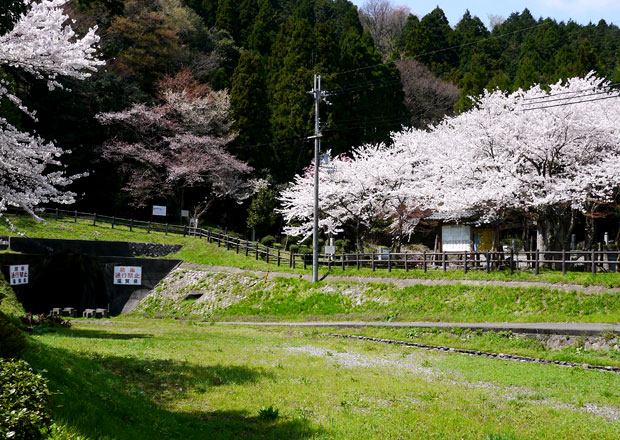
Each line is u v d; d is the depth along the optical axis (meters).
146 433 6.89
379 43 76.56
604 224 36.62
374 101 50.59
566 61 51.66
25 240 28.12
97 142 41.22
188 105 42.06
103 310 27.44
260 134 46.06
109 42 45.44
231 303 26.89
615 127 22.83
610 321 16.59
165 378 10.95
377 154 31.94
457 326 18.25
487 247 28.52
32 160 13.91
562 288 19.45
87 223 35.62
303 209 31.78
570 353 15.39
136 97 42.22
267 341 17.94
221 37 57.72
